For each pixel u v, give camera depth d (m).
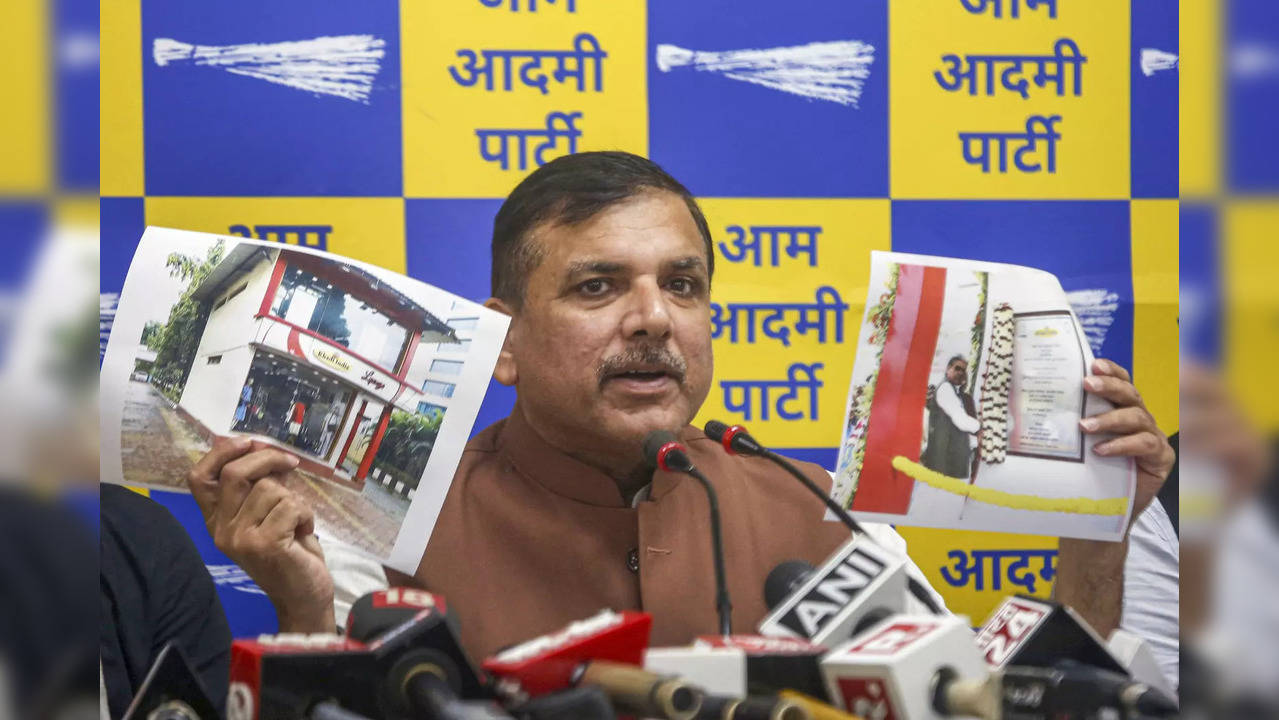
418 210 2.50
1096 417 1.84
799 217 2.59
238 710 1.02
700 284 1.87
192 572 2.11
